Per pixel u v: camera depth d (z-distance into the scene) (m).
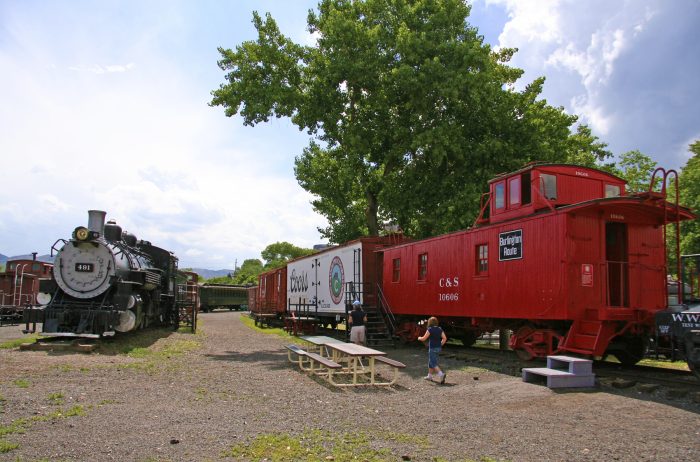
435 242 15.64
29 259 29.83
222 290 57.12
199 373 10.38
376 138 23.09
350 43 21.91
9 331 20.98
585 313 10.59
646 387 8.38
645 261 11.38
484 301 13.15
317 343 11.46
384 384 9.37
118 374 9.95
